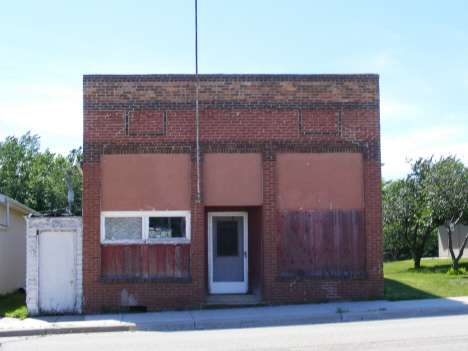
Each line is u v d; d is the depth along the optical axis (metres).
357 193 14.22
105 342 9.86
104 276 13.65
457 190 20.91
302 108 14.23
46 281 13.56
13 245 18.83
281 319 11.83
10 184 39.91
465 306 12.58
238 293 15.10
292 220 14.05
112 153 13.88
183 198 13.88
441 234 33.19
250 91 14.18
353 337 9.41
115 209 13.77
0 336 11.27
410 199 24.81
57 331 11.45
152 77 14.05
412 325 10.66
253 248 14.83
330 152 14.23
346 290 13.98
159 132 13.95
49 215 13.91
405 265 28.02
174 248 13.79
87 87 13.94
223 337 9.96
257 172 14.07
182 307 13.59
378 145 14.31
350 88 14.36
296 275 13.95
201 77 14.13
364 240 14.13
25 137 44.53
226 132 14.05
